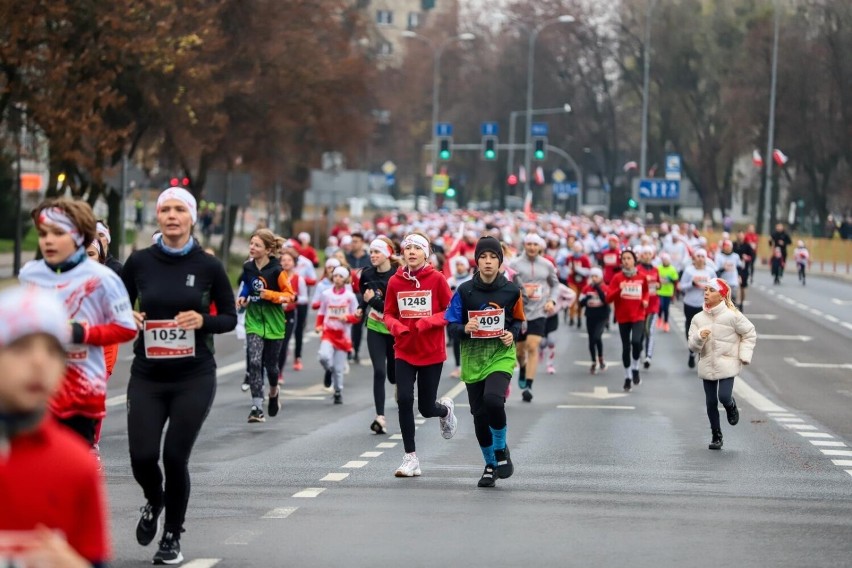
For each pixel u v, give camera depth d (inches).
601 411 2164.1
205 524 1136.2
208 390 959.0
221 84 5280.5
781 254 6584.6
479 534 1101.1
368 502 1261.1
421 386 1443.2
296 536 1083.3
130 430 948.6
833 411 2208.4
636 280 2518.5
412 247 1417.3
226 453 1626.5
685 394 2448.3
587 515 1202.0
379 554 1014.4
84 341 869.8
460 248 3430.1
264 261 1966.0
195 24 4694.9
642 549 1047.0
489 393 1346.0
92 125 4001.0
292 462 1547.7
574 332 3929.6
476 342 1365.7
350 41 7140.8
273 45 5821.9
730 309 1708.9
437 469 1498.5
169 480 952.3
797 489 1386.6
